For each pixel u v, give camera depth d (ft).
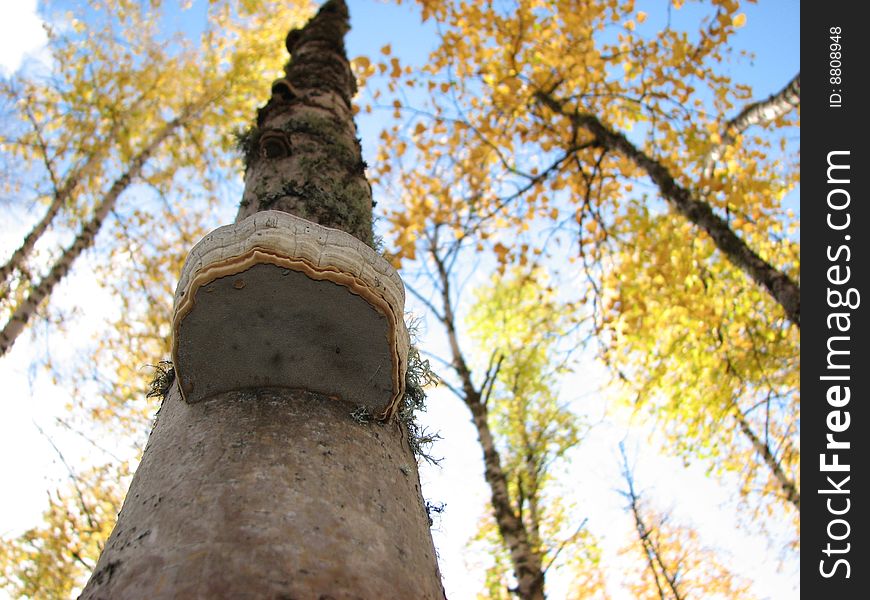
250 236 5.64
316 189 8.95
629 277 30.37
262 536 4.42
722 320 28.99
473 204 31.53
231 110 37.47
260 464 5.05
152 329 32.12
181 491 4.92
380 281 5.86
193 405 5.98
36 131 32.60
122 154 35.78
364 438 5.80
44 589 25.58
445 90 31.14
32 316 28.19
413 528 5.35
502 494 23.47
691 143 28.66
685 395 30.99
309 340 5.81
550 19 30.40
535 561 21.71
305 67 13.32
